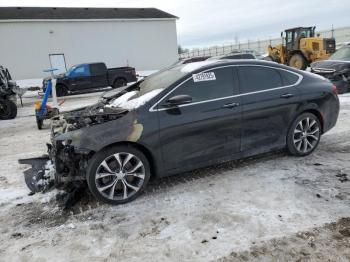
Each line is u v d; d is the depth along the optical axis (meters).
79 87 20.89
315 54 21.28
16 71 29.72
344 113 8.79
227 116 4.72
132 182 4.35
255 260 3.04
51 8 32.94
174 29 36.28
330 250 3.11
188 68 4.93
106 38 33.00
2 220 4.06
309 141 5.58
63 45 31.25
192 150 4.57
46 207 4.30
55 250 3.39
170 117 4.38
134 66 34.69
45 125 9.83
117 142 4.17
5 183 5.24
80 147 4.04
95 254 3.28
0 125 11.09
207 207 4.02
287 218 3.67
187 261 3.08
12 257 3.32
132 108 4.36
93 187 4.11
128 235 3.56
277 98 5.12
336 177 4.65
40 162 5.25
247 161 5.43
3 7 31.61
